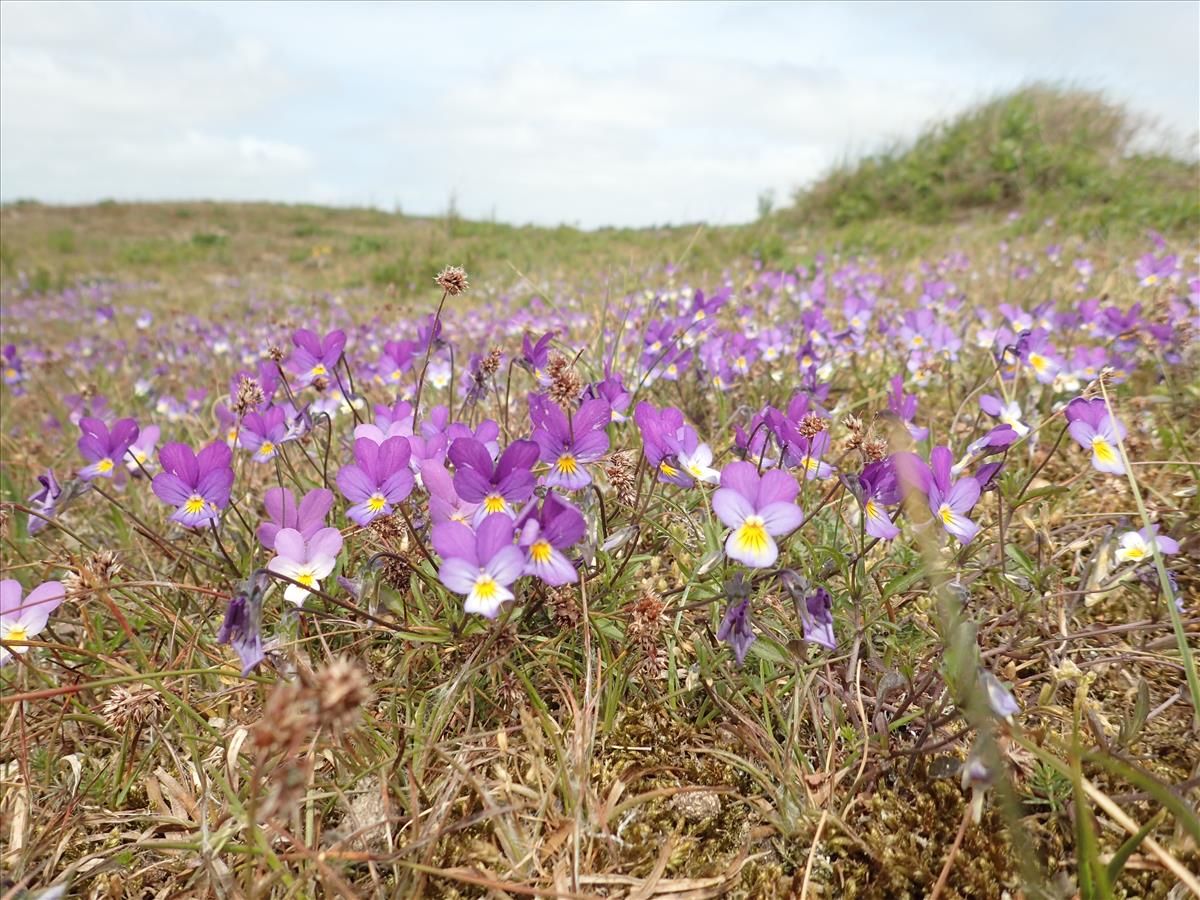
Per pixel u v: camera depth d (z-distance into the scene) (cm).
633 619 19
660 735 20
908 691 19
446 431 21
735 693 20
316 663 22
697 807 18
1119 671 21
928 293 56
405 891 16
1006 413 28
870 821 18
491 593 15
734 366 38
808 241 127
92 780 20
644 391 38
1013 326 46
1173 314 39
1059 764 14
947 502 19
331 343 29
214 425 47
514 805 17
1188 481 28
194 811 19
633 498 23
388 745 19
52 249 220
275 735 11
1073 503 29
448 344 34
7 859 18
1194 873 16
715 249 120
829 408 39
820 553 22
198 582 27
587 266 119
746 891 17
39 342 100
